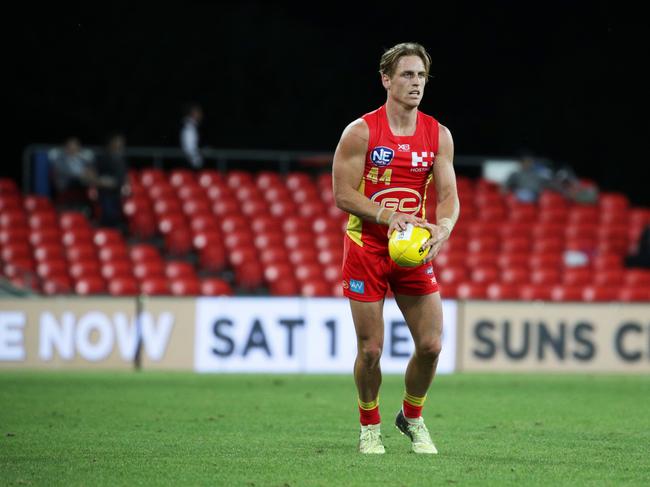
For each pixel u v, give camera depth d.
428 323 26.16
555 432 32.81
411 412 27.56
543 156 113.50
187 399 42.41
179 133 105.94
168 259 71.38
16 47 103.50
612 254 76.12
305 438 30.70
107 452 27.56
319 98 109.62
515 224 76.31
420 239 24.98
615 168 113.00
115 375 53.16
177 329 55.69
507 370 57.16
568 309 57.47
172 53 106.62
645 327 57.91
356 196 25.73
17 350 54.84
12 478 23.62
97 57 105.06
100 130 105.06
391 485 22.80
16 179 104.06
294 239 71.31
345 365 56.28
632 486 23.12
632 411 39.38
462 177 90.75
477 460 26.45
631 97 112.38
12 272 63.34
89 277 64.62
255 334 55.91
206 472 24.42
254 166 84.38
